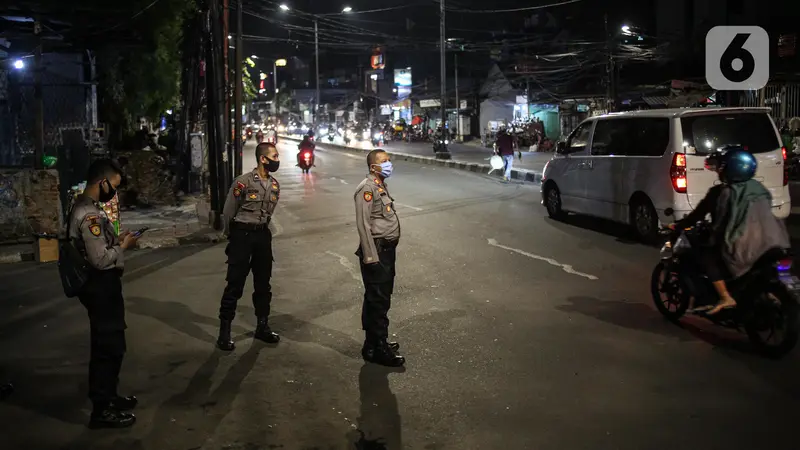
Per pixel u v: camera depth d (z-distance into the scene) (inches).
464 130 1961.1
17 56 574.9
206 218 550.9
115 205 375.2
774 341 226.4
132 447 172.4
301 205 658.2
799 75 877.8
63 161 518.9
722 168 234.1
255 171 247.1
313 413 190.7
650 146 412.5
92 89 665.6
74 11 526.3
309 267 380.5
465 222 521.0
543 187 538.3
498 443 170.9
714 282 234.4
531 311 285.3
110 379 185.0
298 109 3467.0
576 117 1471.5
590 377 213.0
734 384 205.5
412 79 2503.7
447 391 204.2
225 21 489.1
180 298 318.3
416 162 1246.9
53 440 176.6
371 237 222.2
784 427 176.7
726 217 229.5
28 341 260.7
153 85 668.1
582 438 172.7
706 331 254.8
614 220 451.2
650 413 186.5
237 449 170.4
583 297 304.8
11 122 633.6
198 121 772.6
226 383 213.5
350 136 2112.5
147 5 587.2
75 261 182.9
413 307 294.5
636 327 261.1
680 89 999.6
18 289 342.6
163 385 212.5
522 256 393.7
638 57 1195.9
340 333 262.4
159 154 742.5
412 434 176.9
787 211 394.6
